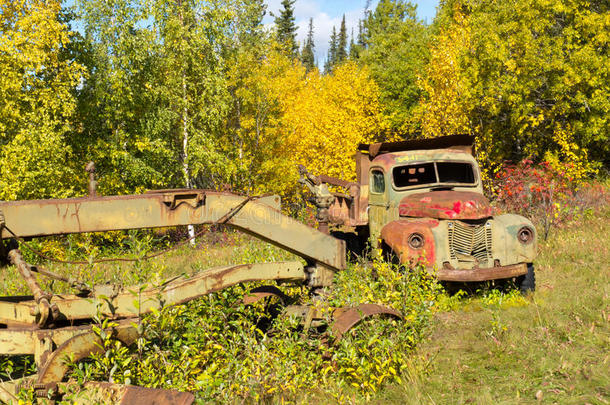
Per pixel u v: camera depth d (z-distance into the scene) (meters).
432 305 5.20
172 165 19.94
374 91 29.50
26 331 3.37
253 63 21.36
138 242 5.50
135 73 19.25
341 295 4.80
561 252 9.20
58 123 17.03
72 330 3.43
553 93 16.89
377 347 4.11
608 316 5.43
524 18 16.95
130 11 18.84
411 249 6.40
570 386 3.98
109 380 3.27
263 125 21.72
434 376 4.38
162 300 3.88
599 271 7.71
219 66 19.88
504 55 17.20
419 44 31.14
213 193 3.94
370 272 6.20
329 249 4.46
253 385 3.73
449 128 18.28
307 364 4.04
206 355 3.97
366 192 8.24
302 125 23.48
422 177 7.92
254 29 21.33
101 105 19.62
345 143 23.33
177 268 10.09
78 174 18.16
